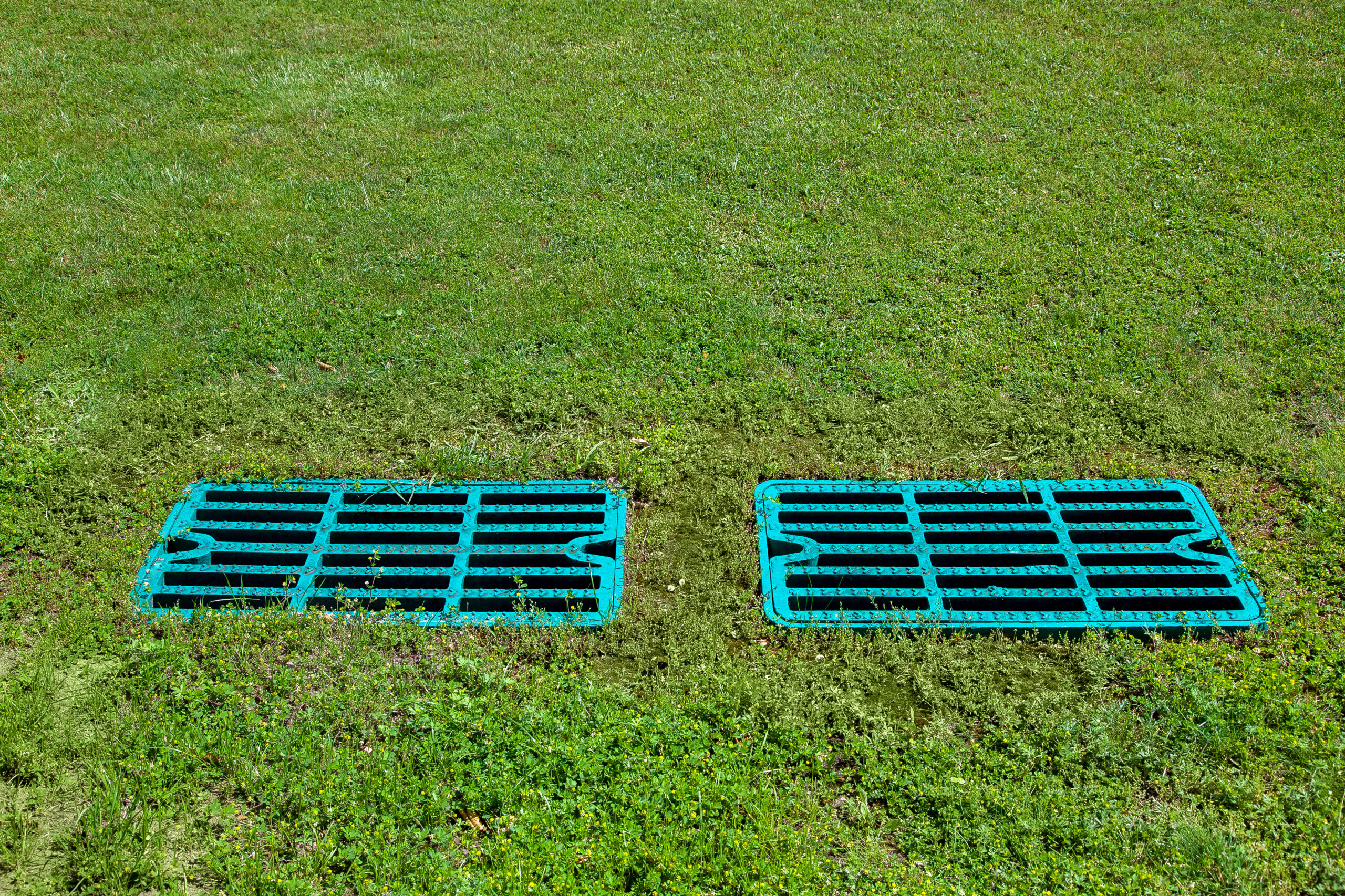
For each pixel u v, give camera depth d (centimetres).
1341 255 641
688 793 344
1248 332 577
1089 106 836
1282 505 468
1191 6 1027
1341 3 1026
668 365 559
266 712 378
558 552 452
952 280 630
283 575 446
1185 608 421
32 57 947
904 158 760
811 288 620
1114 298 609
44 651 396
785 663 396
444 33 1001
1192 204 703
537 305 605
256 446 511
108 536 457
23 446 497
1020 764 356
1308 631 404
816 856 329
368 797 345
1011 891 316
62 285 621
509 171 751
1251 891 315
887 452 500
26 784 354
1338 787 345
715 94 866
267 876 321
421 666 398
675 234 676
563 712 375
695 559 449
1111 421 517
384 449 510
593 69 918
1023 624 414
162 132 813
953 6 1039
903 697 388
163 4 1073
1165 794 348
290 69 919
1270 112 828
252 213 697
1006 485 482
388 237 673
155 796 347
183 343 576
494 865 326
